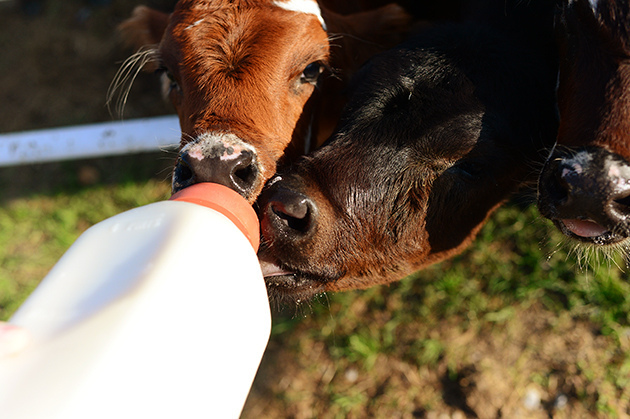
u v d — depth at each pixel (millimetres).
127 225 1493
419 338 3680
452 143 2311
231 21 2453
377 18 3178
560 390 3379
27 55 5426
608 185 2055
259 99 2387
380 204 2328
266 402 3629
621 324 3518
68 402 1218
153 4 5438
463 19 2982
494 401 3385
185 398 1394
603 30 2146
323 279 2430
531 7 2701
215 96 2355
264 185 2293
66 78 5266
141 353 1312
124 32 3535
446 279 3801
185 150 2201
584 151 2129
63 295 1379
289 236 2201
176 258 1416
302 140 2645
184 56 2465
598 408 3270
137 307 1334
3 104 5227
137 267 1399
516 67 2459
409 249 2486
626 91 2113
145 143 3938
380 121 2346
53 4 5652
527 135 2461
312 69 2641
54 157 4008
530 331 3607
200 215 1509
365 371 3625
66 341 1293
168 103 4961
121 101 5066
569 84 2293
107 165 4805
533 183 2746
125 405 1278
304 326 3824
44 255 4508
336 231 2322
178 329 1381
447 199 2410
